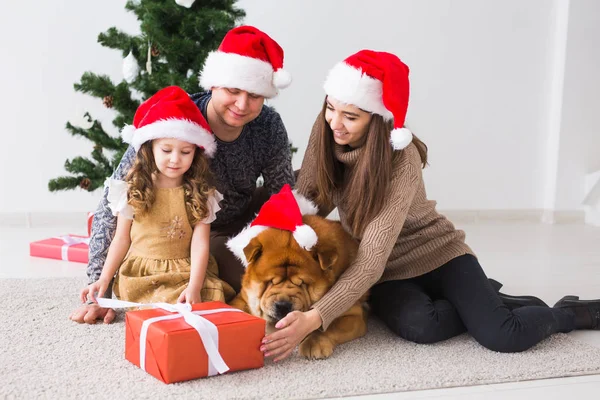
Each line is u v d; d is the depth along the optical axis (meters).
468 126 4.88
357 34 4.55
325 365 1.73
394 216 1.87
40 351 1.76
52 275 2.79
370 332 2.05
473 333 1.93
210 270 2.17
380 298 2.08
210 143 2.04
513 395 1.59
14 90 4.04
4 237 3.71
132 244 2.10
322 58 4.50
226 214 2.32
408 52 4.68
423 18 4.68
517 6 4.87
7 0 3.98
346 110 1.88
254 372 1.65
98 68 4.14
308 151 2.18
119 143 3.28
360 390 1.56
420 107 4.76
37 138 4.10
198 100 2.24
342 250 1.91
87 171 3.32
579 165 5.02
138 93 3.27
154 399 1.47
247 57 2.00
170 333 1.53
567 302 2.13
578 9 4.87
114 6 4.12
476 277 1.98
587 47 4.93
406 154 1.97
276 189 2.37
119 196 2.04
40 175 4.12
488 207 5.00
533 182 5.08
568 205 5.04
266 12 4.36
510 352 1.88
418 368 1.73
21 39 4.02
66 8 4.05
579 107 4.97
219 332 1.60
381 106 1.87
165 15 3.03
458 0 4.73
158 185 2.06
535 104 5.01
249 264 1.87
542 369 1.75
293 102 4.47
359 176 1.91
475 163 4.93
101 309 2.05
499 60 4.88
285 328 1.67
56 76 4.08
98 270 2.14
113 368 1.65
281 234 1.85
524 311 1.95
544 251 3.70
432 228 2.07
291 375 1.64
